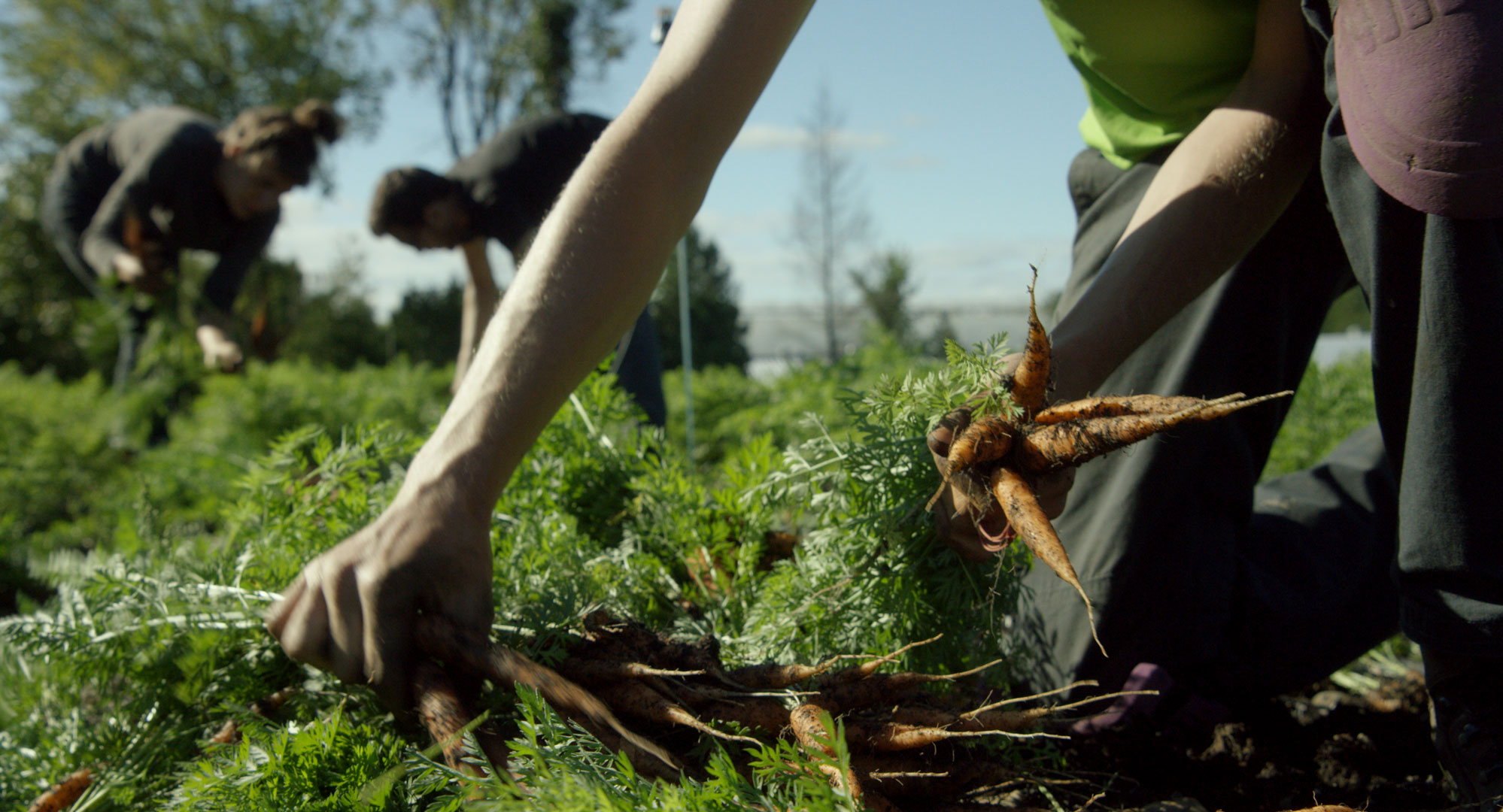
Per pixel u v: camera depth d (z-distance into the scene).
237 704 1.52
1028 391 1.26
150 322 4.48
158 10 28.70
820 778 1.02
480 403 1.23
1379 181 1.24
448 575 1.20
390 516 1.22
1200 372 1.75
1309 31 1.47
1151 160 1.93
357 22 31.23
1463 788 1.31
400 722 1.30
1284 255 1.75
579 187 1.25
